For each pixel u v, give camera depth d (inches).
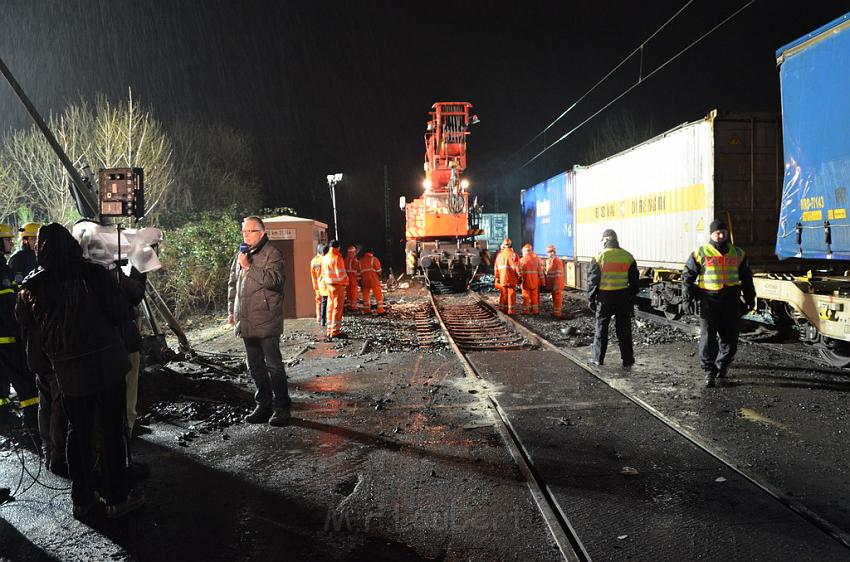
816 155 286.5
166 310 341.1
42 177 612.7
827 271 355.9
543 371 320.8
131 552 137.7
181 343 346.3
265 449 206.2
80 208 300.7
